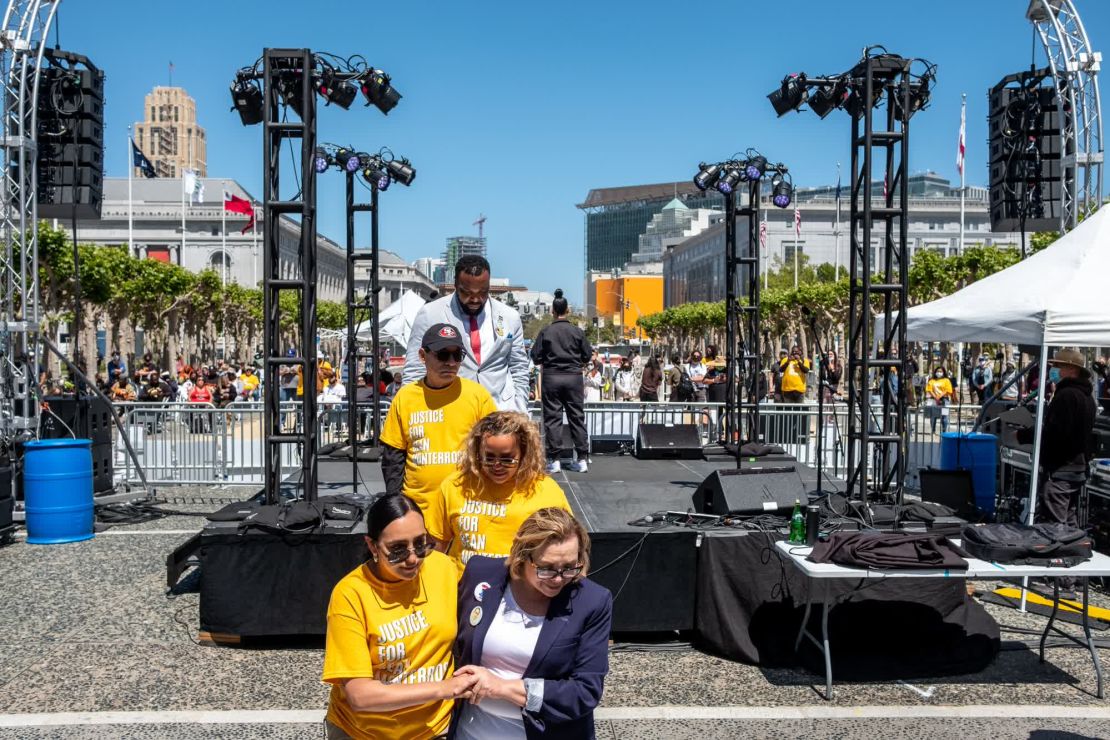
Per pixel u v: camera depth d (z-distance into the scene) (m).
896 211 7.22
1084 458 7.59
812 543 5.53
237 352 55.66
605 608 3.01
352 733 2.99
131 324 41.53
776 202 11.48
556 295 9.69
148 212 80.56
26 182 10.09
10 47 9.93
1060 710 5.15
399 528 2.87
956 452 10.22
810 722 4.96
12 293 9.98
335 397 19.30
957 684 5.55
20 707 5.05
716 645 6.01
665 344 96.62
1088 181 10.84
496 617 3.00
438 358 4.45
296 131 7.00
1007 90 11.27
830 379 7.51
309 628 6.03
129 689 5.33
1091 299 7.58
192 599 7.11
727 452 11.15
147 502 11.02
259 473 12.68
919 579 6.09
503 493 3.91
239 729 4.79
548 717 2.90
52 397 10.15
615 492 8.17
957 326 8.65
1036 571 5.09
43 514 8.92
